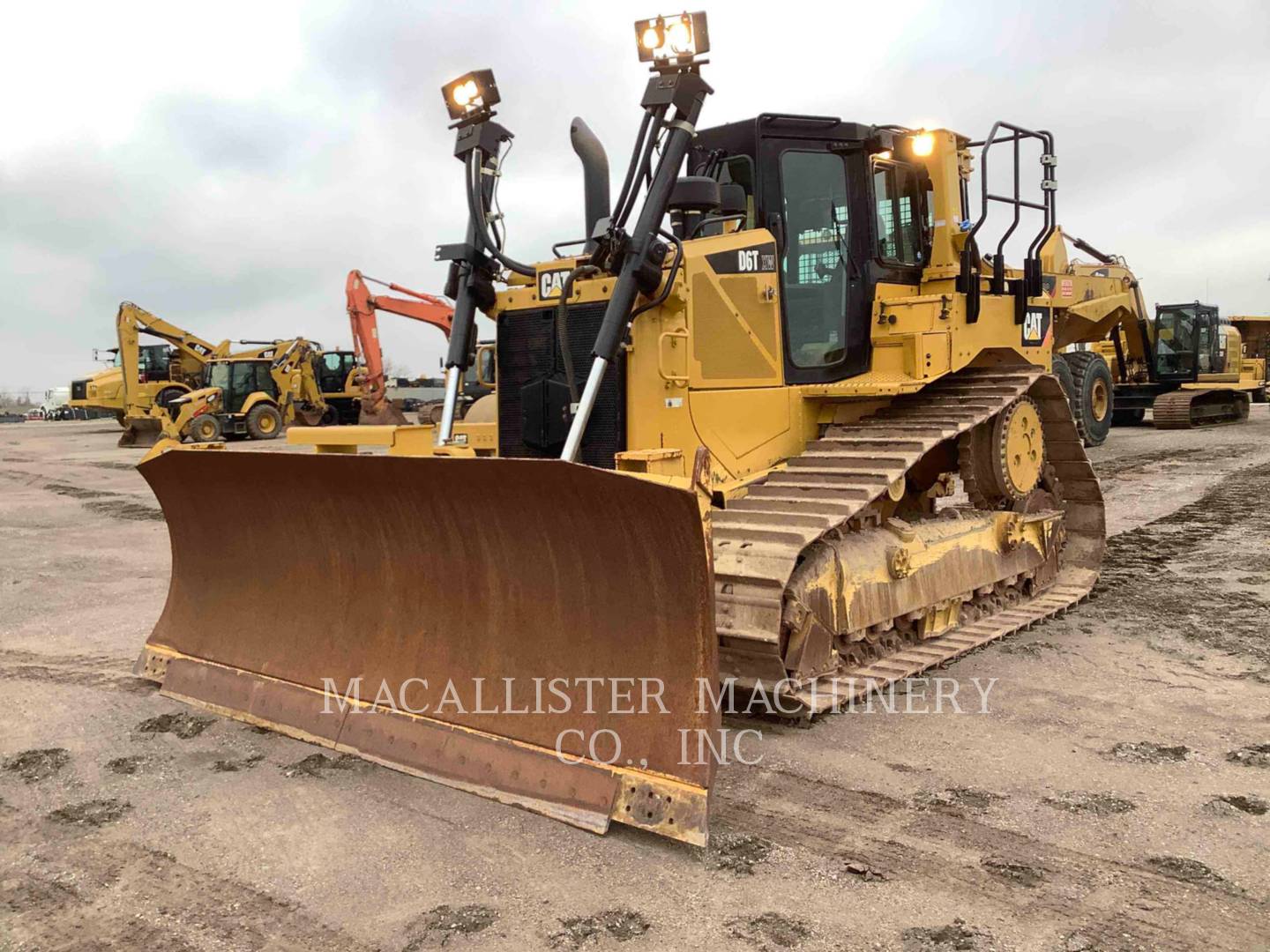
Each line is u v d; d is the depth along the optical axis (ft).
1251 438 59.00
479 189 18.13
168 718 16.24
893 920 9.96
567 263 17.61
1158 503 37.06
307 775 13.87
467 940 9.79
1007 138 21.22
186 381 98.12
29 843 12.00
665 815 11.52
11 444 98.22
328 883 10.93
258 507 16.29
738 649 14.28
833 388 18.52
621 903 10.43
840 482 16.70
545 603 13.28
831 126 19.04
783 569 14.05
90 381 100.32
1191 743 14.57
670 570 11.96
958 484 41.78
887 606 17.20
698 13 15.35
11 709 16.88
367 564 15.29
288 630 16.19
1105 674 17.93
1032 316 22.66
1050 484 24.54
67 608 25.02
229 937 9.91
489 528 13.46
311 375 99.45
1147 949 9.36
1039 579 23.15
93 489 53.83
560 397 17.60
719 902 10.41
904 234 20.70
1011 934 9.67
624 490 11.66
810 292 19.27
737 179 19.17
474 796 13.07
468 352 18.20
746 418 18.01
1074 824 12.01
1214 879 10.66
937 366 19.27
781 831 11.98
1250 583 24.68
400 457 13.32
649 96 15.60
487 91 17.83
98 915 10.35
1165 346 68.39
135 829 12.29
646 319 16.60
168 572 30.14
